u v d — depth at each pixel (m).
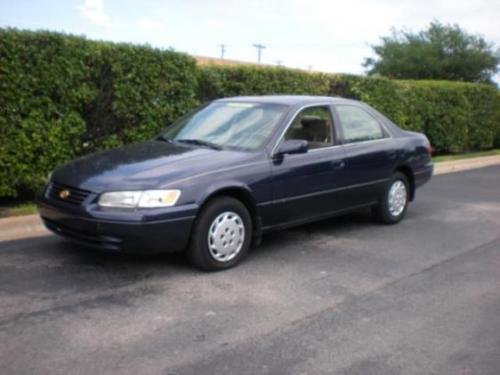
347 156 6.68
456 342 4.08
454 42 26.56
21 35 7.24
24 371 3.49
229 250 5.48
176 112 9.22
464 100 17.22
